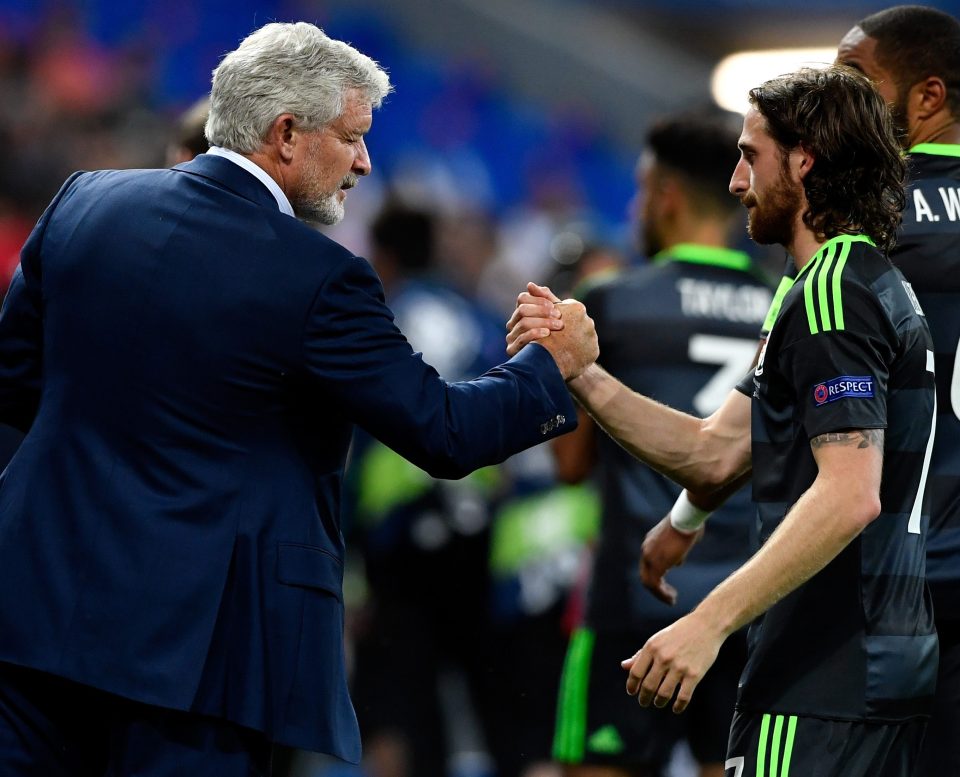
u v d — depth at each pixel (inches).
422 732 799.7
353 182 422.3
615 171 1819.6
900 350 383.2
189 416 386.0
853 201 393.7
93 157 1414.9
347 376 386.3
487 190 1694.1
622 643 552.4
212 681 381.7
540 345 427.8
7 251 1258.6
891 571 380.5
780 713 381.1
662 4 1961.1
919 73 448.1
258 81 403.5
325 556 395.9
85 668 374.3
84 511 386.0
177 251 390.9
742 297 578.2
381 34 1771.7
